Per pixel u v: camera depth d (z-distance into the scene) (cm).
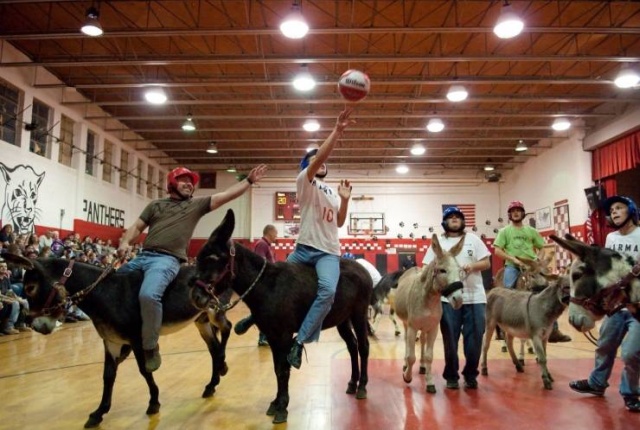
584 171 1747
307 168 393
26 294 371
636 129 1482
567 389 485
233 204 2497
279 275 388
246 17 1112
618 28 1033
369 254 2461
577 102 1606
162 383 525
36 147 1420
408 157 2267
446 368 495
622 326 441
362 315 452
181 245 416
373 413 403
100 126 1783
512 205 702
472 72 1426
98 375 567
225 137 2028
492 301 576
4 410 421
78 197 1608
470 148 2097
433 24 1134
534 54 1292
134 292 387
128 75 1472
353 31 1052
